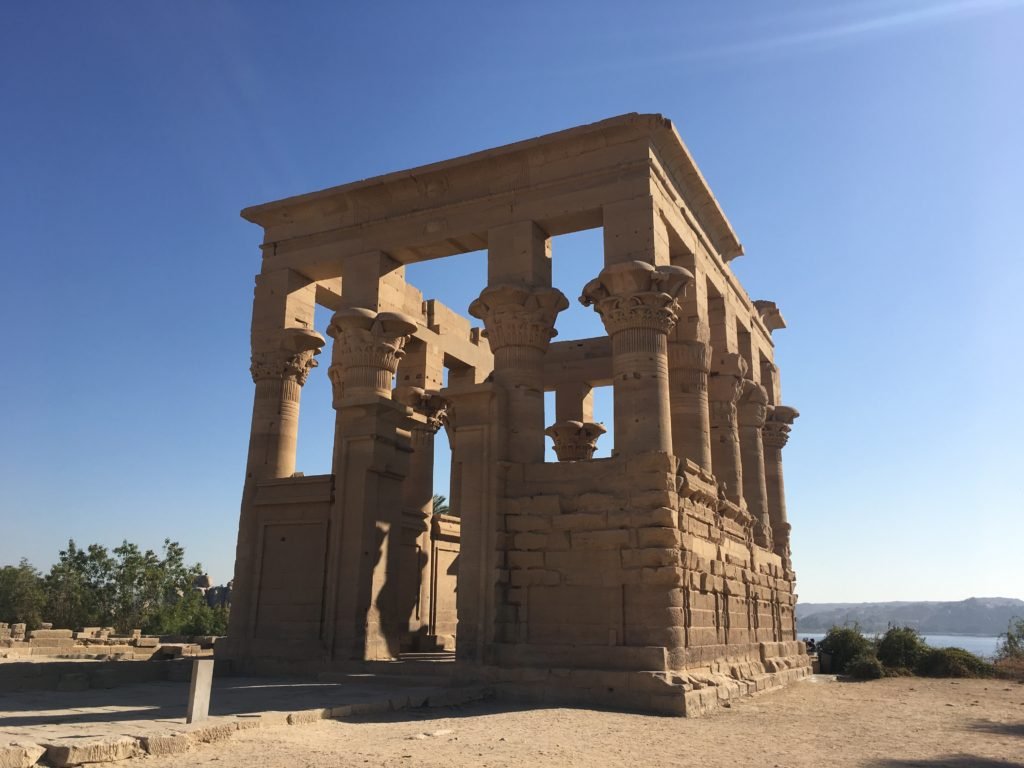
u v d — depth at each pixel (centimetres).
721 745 1075
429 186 2117
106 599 6234
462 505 1797
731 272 2550
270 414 2208
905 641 2786
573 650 1614
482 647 1688
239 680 1762
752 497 2564
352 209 2220
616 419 1788
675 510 1661
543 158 1995
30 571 6369
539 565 1717
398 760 884
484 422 1827
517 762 898
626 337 1802
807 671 2456
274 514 2100
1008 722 1390
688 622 1647
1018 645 3278
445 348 2748
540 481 1781
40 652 2616
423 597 2395
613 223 1875
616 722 1270
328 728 1100
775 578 2466
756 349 2816
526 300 1878
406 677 1691
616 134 1920
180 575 6550
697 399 2062
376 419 2006
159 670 1780
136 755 862
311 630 1962
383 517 2017
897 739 1163
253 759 874
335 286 2475
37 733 897
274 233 2320
